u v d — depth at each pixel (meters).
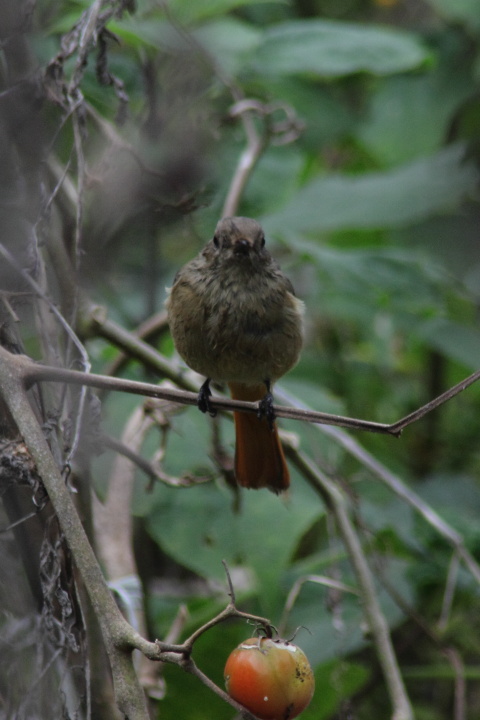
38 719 5.40
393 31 11.41
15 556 6.00
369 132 12.34
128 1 6.21
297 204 11.62
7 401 4.88
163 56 9.05
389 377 13.01
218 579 7.95
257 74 10.46
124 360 8.45
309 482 7.78
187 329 7.55
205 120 9.23
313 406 9.34
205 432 8.79
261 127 11.33
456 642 9.87
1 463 5.07
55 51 8.50
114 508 7.52
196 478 7.45
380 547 9.45
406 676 9.35
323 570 9.34
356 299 10.77
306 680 4.84
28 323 6.82
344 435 8.51
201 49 8.92
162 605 9.38
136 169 7.64
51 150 6.13
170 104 8.85
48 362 6.27
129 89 9.15
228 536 8.09
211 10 9.13
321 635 8.70
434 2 11.28
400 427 5.16
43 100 6.28
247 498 8.23
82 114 6.17
